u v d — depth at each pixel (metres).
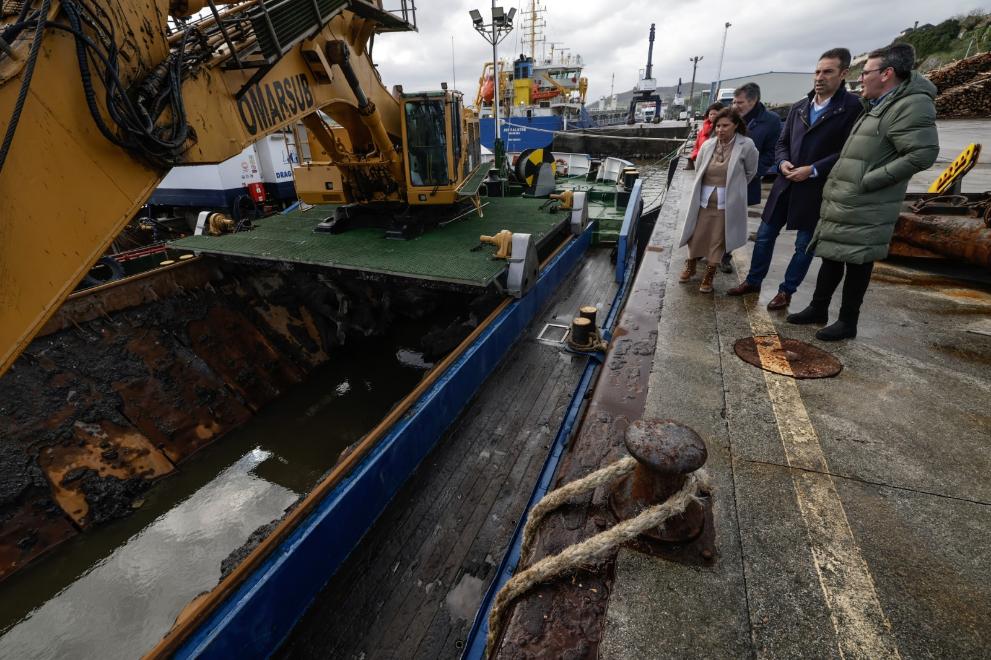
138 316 5.24
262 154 12.86
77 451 4.32
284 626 2.64
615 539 1.52
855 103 3.03
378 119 5.86
